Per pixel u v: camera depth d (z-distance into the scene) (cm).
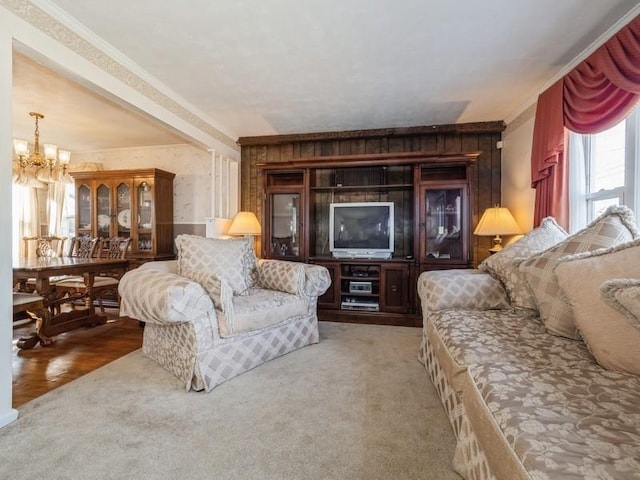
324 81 277
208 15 192
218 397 183
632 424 81
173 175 464
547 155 246
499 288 204
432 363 200
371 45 224
